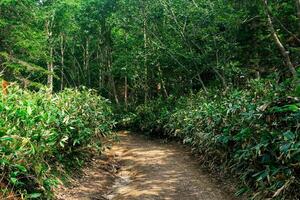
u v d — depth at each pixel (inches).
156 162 398.6
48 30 981.2
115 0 1003.9
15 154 216.1
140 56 813.9
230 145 312.2
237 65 614.9
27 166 227.9
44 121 274.4
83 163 360.8
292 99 243.0
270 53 600.7
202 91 613.3
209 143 354.3
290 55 558.6
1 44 654.5
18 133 235.1
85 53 1242.6
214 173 331.3
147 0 791.1
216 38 619.2
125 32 982.4
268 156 237.0
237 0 655.8
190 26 676.1
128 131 781.9
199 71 695.1
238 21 593.6
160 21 803.4
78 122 345.1
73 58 1215.6
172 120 584.4
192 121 465.4
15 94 279.4
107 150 495.8
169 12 718.5
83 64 1283.2
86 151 381.1
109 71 1074.1
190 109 540.1
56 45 1149.7
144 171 359.3
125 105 976.9
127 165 402.9
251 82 359.3
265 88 306.7
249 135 260.5
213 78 741.3
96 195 287.0
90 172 353.1
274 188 219.6
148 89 922.1
